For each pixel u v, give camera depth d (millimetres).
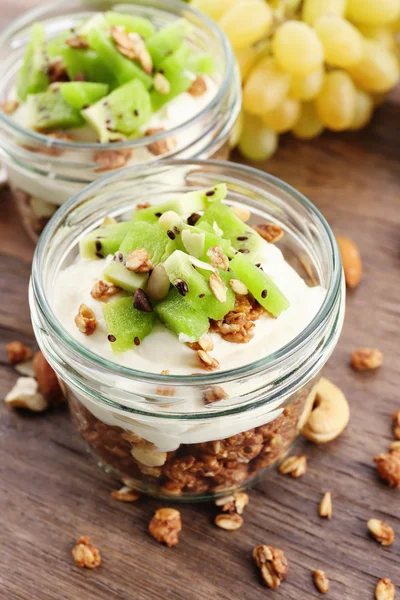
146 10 532
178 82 490
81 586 417
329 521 431
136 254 401
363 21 548
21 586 417
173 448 406
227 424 394
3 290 507
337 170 554
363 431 456
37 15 533
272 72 524
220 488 431
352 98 543
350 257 496
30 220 519
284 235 442
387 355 478
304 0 545
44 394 463
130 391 384
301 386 402
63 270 431
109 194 438
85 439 439
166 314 391
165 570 420
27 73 507
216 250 399
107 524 433
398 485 437
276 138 559
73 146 471
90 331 399
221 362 393
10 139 485
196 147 480
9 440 456
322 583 414
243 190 443
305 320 404
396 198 540
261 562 417
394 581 416
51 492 441
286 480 443
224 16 530
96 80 496
